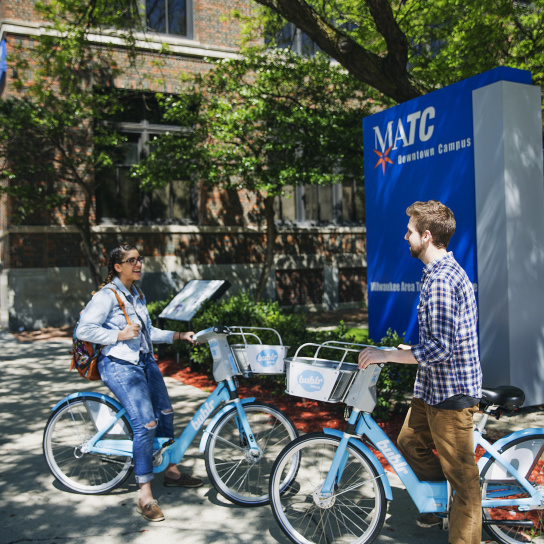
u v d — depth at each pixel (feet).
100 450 12.65
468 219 18.70
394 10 32.60
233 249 51.08
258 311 25.75
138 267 12.92
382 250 22.62
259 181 37.68
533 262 17.61
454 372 9.23
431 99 20.07
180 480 13.35
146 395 12.12
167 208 49.75
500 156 17.31
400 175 21.61
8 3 41.55
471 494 9.34
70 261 44.52
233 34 50.52
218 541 10.73
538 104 17.93
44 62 36.86
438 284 9.05
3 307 45.62
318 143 37.63
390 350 9.50
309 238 54.65
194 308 27.25
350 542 10.52
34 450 16.02
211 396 12.64
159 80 42.22
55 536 10.94
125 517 11.76
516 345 17.19
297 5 24.12
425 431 10.52
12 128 35.12
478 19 28.84
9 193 38.24
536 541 10.37
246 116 36.22
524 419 16.65
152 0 48.19
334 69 38.42
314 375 10.25
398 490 12.99
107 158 38.37
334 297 55.88
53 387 24.03
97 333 11.84
